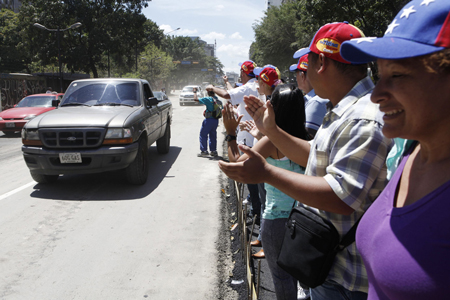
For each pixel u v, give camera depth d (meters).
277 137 1.66
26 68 46.41
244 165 1.26
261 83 3.65
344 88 1.48
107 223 4.24
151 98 6.63
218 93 4.11
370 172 1.21
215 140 8.37
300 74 3.10
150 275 3.08
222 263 3.30
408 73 0.76
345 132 1.29
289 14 28.69
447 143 0.79
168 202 5.01
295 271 1.41
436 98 0.75
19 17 32.78
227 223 4.27
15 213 4.55
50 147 5.11
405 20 0.78
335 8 14.07
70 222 4.27
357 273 1.35
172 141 10.95
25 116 11.82
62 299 2.74
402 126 0.82
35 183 5.94
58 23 31.45
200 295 2.79
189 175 6.60
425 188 0.82
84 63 32.62
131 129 5.34
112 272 3.13
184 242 3.73
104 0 32.84
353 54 1.00
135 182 5.75
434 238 0.73
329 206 1.22
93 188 5.66
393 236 0.82
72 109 5.92
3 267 3.22
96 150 5.09
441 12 0.72
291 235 1.45
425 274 0.73
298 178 1.25
